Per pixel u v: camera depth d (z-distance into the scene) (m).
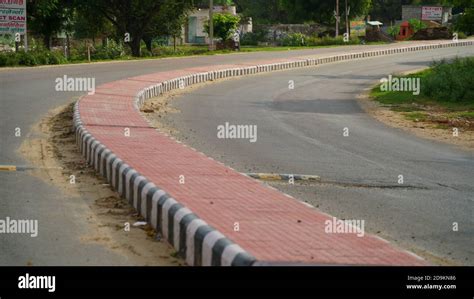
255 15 108.94
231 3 102.31
